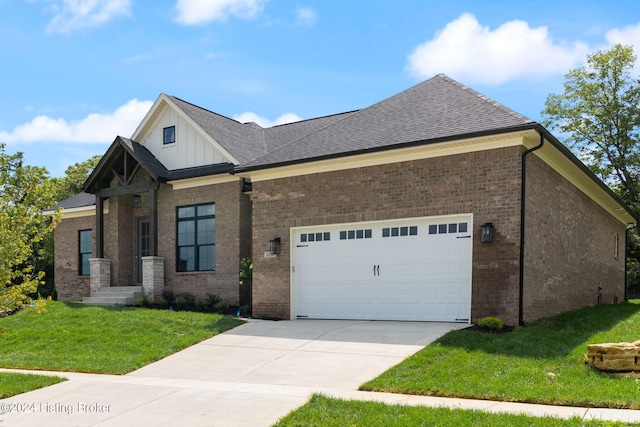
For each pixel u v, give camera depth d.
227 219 19.66
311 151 16.11
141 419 7.74
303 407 7.80
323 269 15.87
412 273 14.45
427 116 15.38
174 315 15.89
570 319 14.16
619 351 9.08
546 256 14.65
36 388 9.65
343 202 15.46
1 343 13.99
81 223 24.36
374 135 15.52
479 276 13.32
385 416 7.24
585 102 35.25
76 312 16.52
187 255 20.67
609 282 23.05
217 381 10.00
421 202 14.24
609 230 23.39
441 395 8.44
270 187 16.80
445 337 11.45
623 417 6.91
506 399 8.02
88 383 9.98
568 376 8.97
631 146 33.34
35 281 10.58
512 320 12.84
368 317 15.04
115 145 21.42
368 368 10.16
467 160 13.69
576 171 16.55
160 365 11.49
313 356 11.28
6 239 10.23
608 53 34.34
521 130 12.66
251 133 23.06
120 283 22.41
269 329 14.27
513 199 13.03
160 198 21.28
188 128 21.25
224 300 19.48
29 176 10.84
